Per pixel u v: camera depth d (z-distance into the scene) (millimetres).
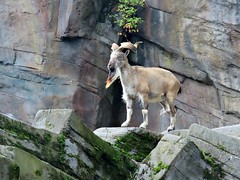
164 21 56719
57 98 56219
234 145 26844
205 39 54812
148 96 38438
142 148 31062
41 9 57125
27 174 21656
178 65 56344
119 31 57719
